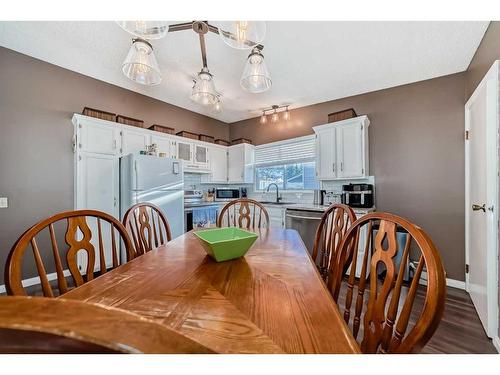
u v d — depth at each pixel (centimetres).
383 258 77
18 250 85
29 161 255
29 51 249
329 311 63
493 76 167
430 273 56
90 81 305
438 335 167
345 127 324
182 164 333
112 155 301
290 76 293
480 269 194
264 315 61
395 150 309
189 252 124
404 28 204
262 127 463
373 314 73
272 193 448
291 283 83
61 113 279
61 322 24
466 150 251
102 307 27
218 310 63
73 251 106
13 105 246
